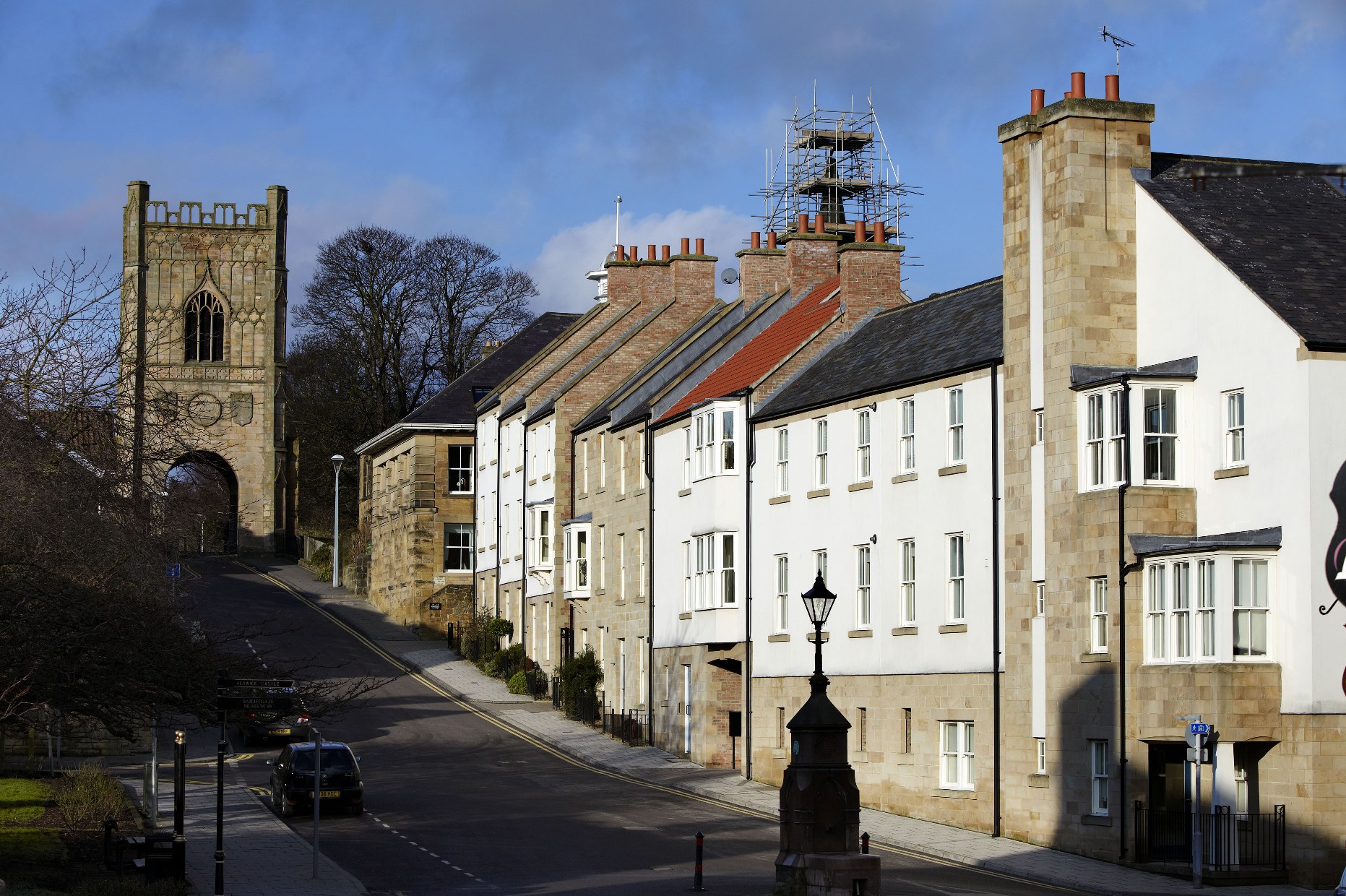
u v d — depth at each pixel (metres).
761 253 60.09
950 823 38.44
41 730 35.22
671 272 65.94
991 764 37.12
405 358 111.44
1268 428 31.67
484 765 49.16
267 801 41.62
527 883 30.33
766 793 43.31
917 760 39.84
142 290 110.31
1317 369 30.84
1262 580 31.34
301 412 116.69
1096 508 33.94
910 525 40.47
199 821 37.91
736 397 48.16
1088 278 35.12
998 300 41.47
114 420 28.41
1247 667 31.00
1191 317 33.78
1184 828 32.81
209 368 110.75
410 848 34.59
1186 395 33.59
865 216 86.88
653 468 53.53
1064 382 35.03
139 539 28.30
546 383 68.62
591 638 60.25
